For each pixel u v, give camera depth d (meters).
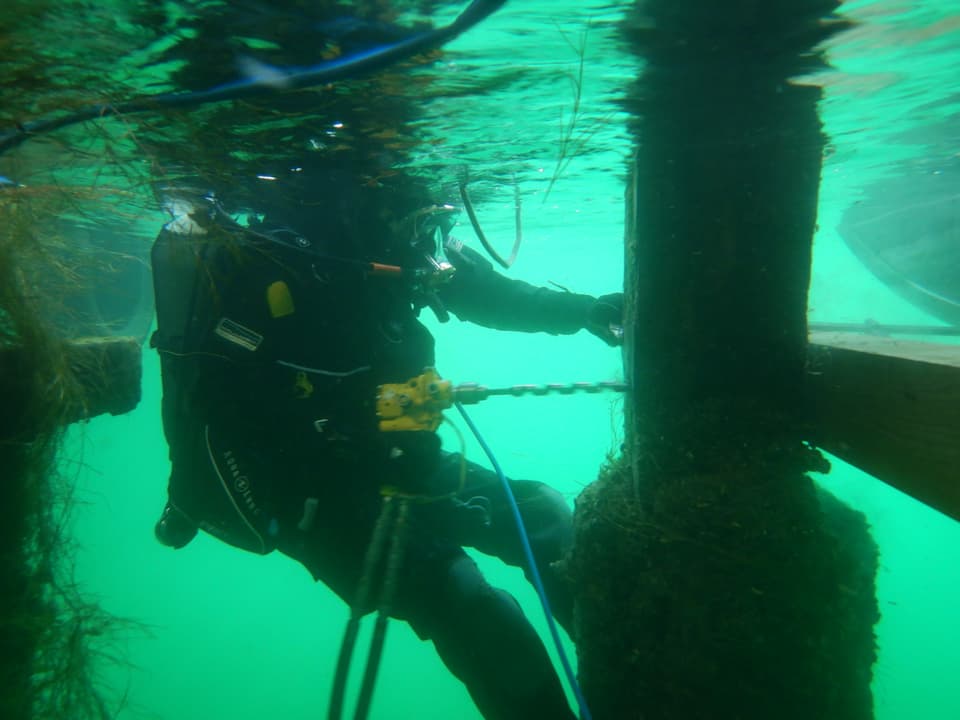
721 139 1.96
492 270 3.64
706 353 1.99
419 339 3.03
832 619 1.83
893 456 1.73
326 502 2.53
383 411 2.21
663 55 3.25
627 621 2.00
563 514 3.05
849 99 4.58
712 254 1.96
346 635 1.66
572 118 4.32
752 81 3.75
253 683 12.63
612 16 2.81
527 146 5.08
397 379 2.83
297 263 2.76
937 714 10.21
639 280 2.07
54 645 2.52
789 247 1.96
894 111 5.27
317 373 2.64
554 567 2.40
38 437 2.47
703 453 1.96
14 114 2.86
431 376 2.25
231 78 3.09
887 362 1.77
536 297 3.38
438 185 6.00
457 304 3.57
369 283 2.82
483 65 3.31
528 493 3.21
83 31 2.62
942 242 9.91
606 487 2.27
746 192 1.95
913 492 1.65
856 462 1.95
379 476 2.30
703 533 1.87
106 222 4.55
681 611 1.87
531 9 2.70
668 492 1.96
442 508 2.97
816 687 1.78
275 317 2.64
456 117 4.08
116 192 3.54
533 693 2.24
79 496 2.74
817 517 1.88
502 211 10.20
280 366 2.64
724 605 1.82
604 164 6.20
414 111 3.80
